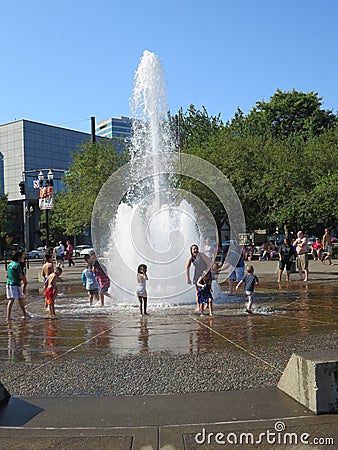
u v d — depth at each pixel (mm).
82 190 43094
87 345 8875
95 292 13891
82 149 46594
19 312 13102
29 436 4922
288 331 9617
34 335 9922
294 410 5410
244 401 5715
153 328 10281
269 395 5902
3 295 18188
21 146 88562
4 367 7520
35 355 8234
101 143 43094
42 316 12305
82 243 90375
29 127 89375
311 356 5656
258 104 61094
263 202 40281
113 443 4730
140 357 7895
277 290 16578
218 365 7301
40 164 91188
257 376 6699
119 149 47906
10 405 5777
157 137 19297
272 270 26203
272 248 40125
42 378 6883
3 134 90625
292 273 23406
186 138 51406
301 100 58531
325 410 5309
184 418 5258
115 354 8141
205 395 5969
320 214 37719
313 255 34469
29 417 5395
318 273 23125
